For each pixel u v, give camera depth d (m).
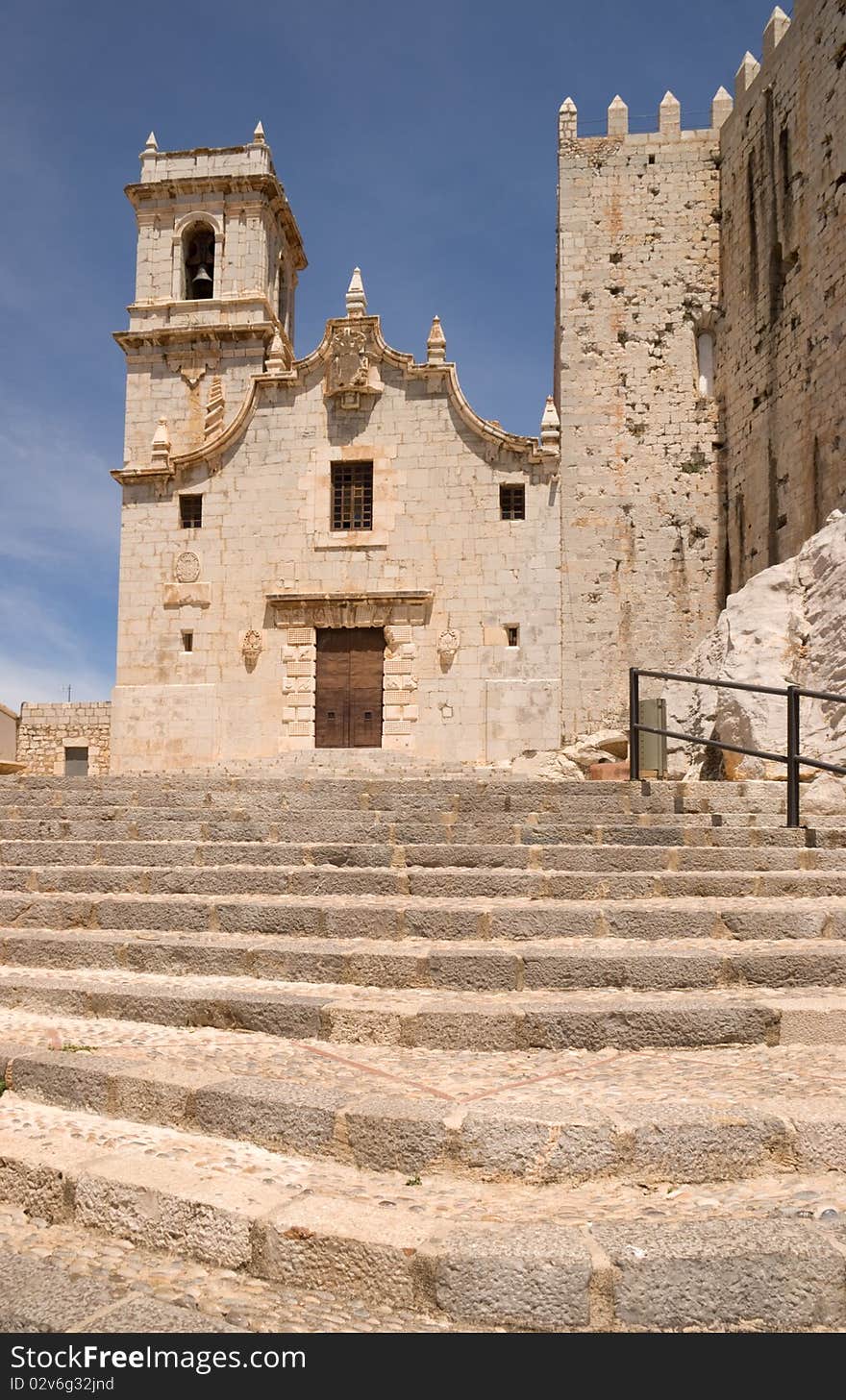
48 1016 7.02
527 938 8.00
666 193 32.28
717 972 6.95
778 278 27.77
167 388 36.34
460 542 29.75
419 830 11.16
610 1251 3.73
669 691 20.75
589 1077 5.51
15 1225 4.46
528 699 28.91
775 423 27.44
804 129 26.03
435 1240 3.84
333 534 30.28
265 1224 4.00
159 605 30.75
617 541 31.02
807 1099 5.00
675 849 10.02
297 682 29.86
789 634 18.14
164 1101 5.20
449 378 30.27
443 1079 5.50
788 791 11.34
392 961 7.16
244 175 36.44
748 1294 3.66
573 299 32.31
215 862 10.45
